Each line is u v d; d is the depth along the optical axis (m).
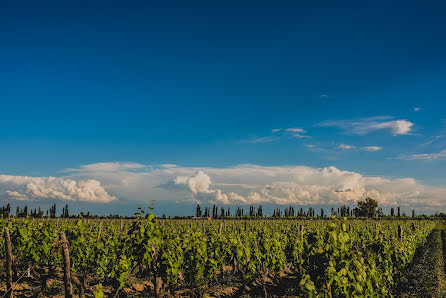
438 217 87.25
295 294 11.83
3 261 13.96
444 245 26.61
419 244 24.31
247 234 20.17
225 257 13.59
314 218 81.44
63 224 20.91
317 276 7.16
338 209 106.88
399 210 104.12
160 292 9.60
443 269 15.71
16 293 11.08
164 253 9.54
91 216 58.03
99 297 7.42
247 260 12.59
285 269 16.69
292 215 109.38
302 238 15.73
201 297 11.30
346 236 7.31
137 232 9.15
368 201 103.31
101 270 11.44
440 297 11.02
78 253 11.28
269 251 13.51
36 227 16.53
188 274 11.10
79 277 13.12
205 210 101.69
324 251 7.25
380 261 12.05
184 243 11.59
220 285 13.03
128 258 10.65
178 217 78.25
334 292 6.99
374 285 8.33
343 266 7.05
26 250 12.59
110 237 13.43
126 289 12.00
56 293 11.30
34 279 12.80
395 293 11.48
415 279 13.41
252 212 104.38
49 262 13.98
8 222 13.60
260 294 12.31
